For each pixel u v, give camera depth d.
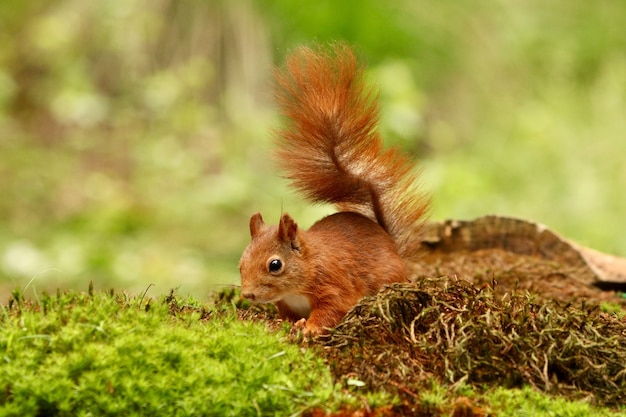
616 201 15.25
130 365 4.12
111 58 18.08
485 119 17.80
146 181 16.61
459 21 18.53
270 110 17.23
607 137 16.69
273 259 5.27
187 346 4.39
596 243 14.20
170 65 17.70
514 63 18.47
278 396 4.05
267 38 17.47
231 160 16.77
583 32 19.05
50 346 4.23
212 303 5.94
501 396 4.32
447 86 18.12
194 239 15.16
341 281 5.32
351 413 4.06
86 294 5.09
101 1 18.25
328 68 5.86
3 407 3.90
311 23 17.17
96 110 17.53
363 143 5.92
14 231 14.90
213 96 17.53
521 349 4.61
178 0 17.80
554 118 17.52
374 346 4.64
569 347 4.64
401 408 4.12
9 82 17.92
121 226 15.20
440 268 7.38
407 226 6.17
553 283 7.21
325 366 4.43
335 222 5.70
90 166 17.19
